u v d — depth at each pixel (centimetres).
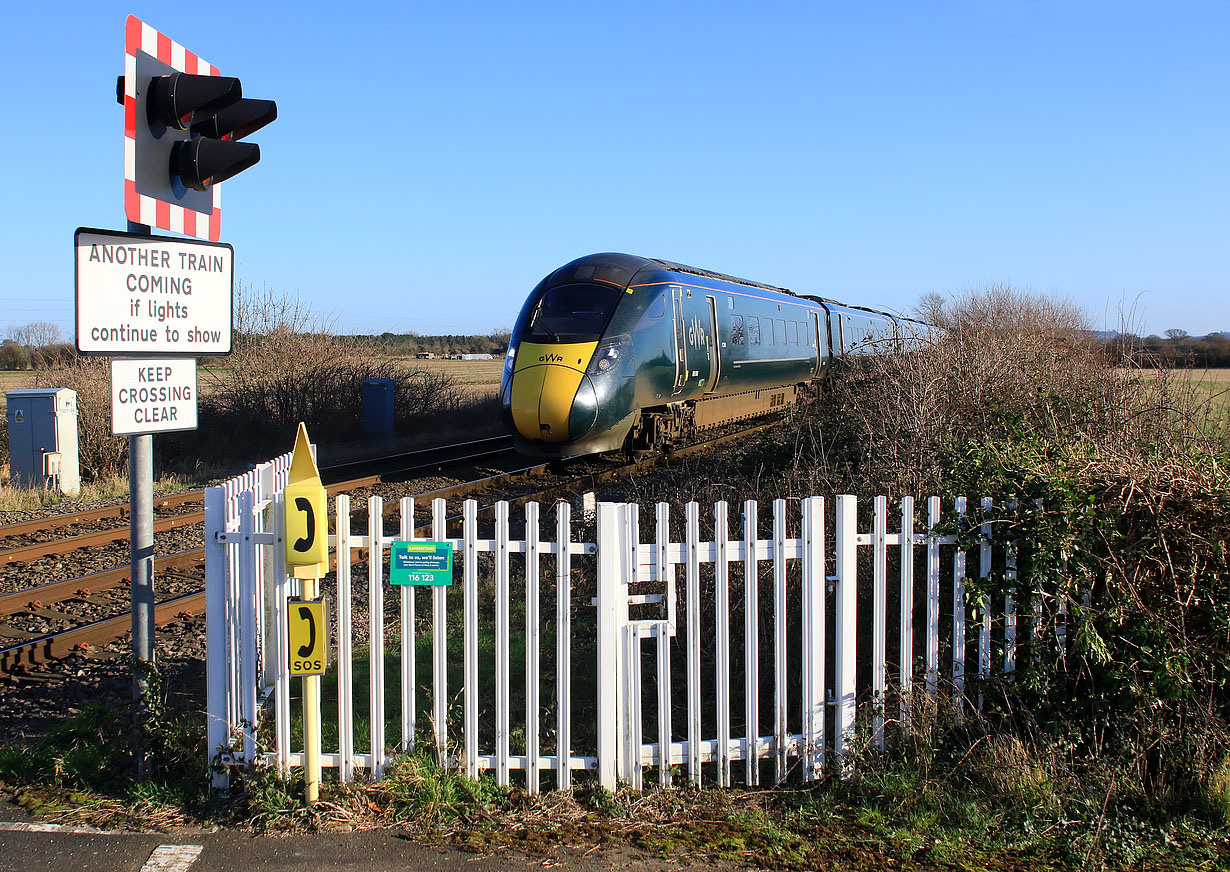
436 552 407
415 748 415
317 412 2041
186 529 1068
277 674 397
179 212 436
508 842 363
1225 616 420
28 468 1366
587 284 1411
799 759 431
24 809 389
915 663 475
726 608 419
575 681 541
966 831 373
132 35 398
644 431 1499
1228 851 362
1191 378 729
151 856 351
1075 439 639
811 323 2319
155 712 416
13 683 569
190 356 435
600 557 404
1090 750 420
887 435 829
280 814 379
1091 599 438
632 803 395
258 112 455
